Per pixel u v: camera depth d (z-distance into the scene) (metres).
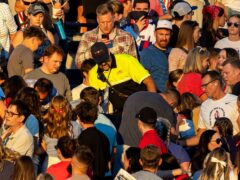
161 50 43.75
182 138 38.81
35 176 31.69
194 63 42.09
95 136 35.19
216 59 43.25
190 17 46.94
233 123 38.97
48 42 42.56
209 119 39.12
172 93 38.31
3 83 39.03
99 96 37.28
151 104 36.94
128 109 37.16
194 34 44.72
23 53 40.66
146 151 32.56
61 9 46.00
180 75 42.22
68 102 35.41
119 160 37.03
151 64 43.44
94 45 39.03
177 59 44.28
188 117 39.12
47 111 35.88
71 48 47.91
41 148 35.31
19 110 34.31
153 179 32.44
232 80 41.16
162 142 34.94
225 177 32.75
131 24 45.56
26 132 34.44
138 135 37.00
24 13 45.66
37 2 45.28
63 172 33.53
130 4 47.19
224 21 50.56
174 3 47.00
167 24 43.66
